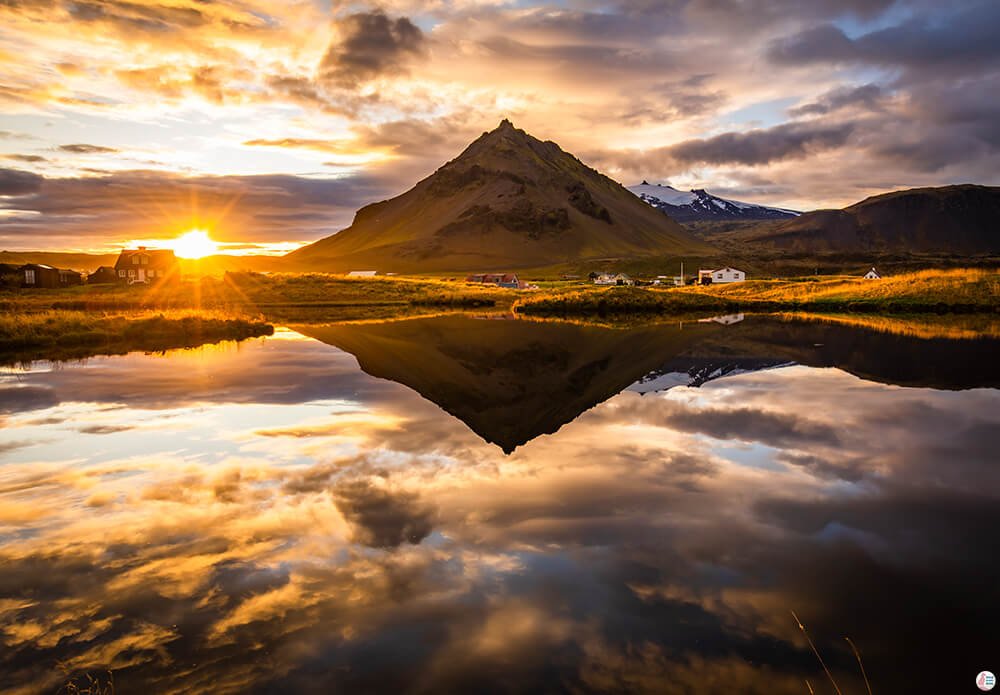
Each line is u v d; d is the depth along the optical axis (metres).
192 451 11.23
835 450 11.55
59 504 8.52
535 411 15.00
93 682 4.82
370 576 6.48
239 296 80.12
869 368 22.14
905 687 4.78
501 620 5.68
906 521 8.06
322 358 24.83
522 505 8.55
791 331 37.22
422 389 17.95
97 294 80.12
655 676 4.90
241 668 4.99
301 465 10.37
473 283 130.00
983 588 6.28
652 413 14.88
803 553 7.09
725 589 6.27
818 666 5.03
